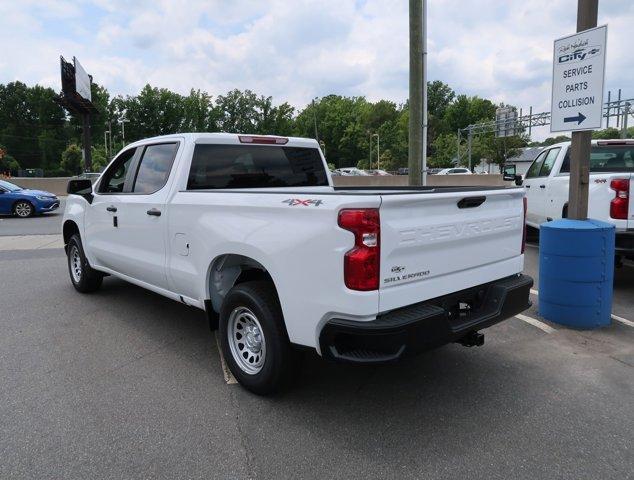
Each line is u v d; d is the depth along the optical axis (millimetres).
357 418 3537
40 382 4117
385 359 3064
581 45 5207
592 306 5289
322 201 3191
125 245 5461
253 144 5141
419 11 9586
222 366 4457
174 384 4086
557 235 5344
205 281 4215
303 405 3730
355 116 119375
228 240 3848
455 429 3385
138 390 3979
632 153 8320
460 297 3693
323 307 3195
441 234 3438
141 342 5047
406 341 3107
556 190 8531
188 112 106688
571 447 3164
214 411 3643
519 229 4254
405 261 3229
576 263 5262
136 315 5930
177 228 4523
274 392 3803
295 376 3750
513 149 64125
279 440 3266
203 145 4797
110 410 3654
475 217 3717
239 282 4164
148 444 3219
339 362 3164
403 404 3740
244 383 3920
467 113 111312
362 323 3064
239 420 3516
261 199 3631
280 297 3467
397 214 3158
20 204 18078
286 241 3381
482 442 3225
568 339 5035
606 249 5234
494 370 4328
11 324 5598
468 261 3715
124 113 106062
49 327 5496
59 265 8945
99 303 6430
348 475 2898
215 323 4367
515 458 3049
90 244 6273
